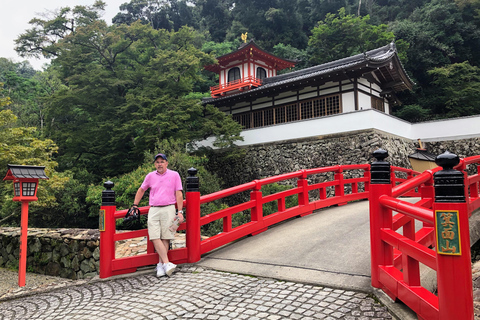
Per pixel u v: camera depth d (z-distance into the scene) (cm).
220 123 1897
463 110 2936
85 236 775
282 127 1844
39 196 1187
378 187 329
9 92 2933
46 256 848
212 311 313
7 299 439
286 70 4031
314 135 1717
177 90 1947
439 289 213
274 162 1856
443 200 214
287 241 536
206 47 4303
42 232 905
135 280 445
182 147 1653
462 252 204
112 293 402
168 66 1898
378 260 322
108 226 475
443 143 1773
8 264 969
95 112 2045
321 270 393
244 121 2234
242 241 577
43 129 2106
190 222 500
